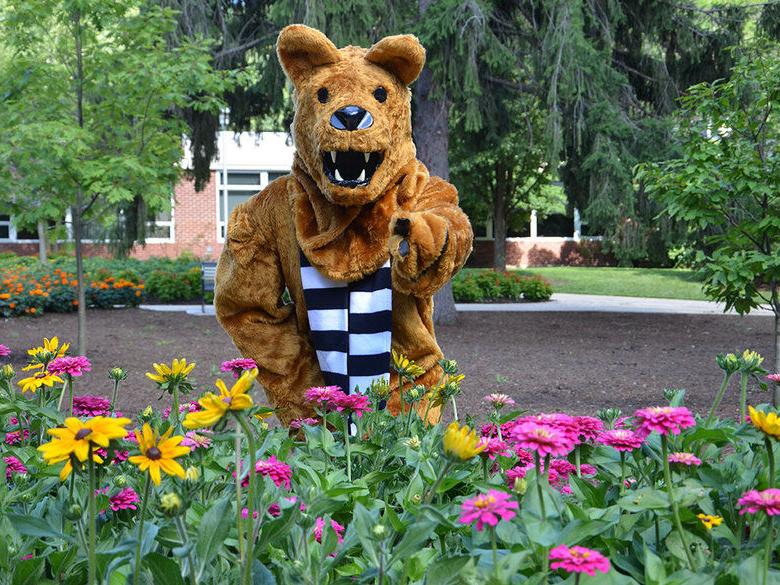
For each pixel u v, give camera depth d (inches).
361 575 70.8
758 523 80.4
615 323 559.2
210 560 65.6
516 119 559.2
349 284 140.8
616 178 438.3
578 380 345.4
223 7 514.9
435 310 552.4
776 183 223.0
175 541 72.5
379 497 105.7
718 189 228.1
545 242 1154.7
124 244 572.7
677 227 458.3
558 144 425.7
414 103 486.6
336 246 140.9
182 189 1050.7
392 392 144.3
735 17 485.1
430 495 68.7
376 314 139.3
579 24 420.2
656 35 505.7
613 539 75.0
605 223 454.3
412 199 141.7
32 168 310.3
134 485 95.0
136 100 330.6
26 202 337.1
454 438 66.9
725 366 107.7
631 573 74.3
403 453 106.3
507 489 80.7
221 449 105.7
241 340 150.9
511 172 903.7
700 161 230.4
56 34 342.3
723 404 294.0
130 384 330.0
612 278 940.0
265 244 149.4
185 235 1057.5
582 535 66.3
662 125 436.8
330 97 140.2
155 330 509.7
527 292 737.0
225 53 495.5
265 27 512.1
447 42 423.2
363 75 142.0
